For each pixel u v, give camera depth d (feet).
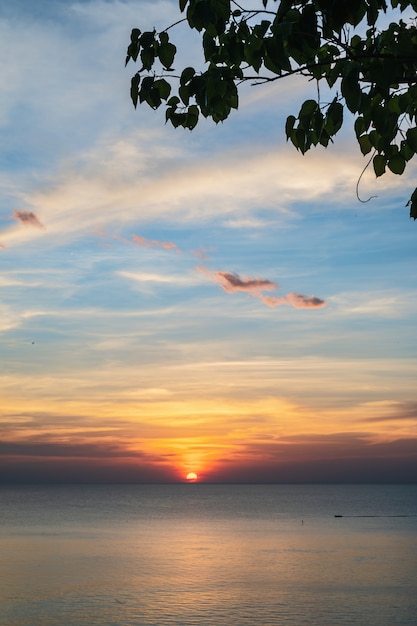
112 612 177.88
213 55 13.14
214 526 515.91
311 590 207.92
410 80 12.00
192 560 288.92
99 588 214.48
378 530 454.81
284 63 11.47
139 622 166.20
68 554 312.09
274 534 428.56
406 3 12.60
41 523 550.36
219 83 12.62
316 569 253.44
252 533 437.99
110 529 479.41
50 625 162.91
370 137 12.78
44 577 236.43
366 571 246.47
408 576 232.94
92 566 267.39
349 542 363.97
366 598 193.98
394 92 12.51
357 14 11.42
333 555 300.61
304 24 11.57
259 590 209.67
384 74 11.45
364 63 12.07
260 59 12.07
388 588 209.46
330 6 11.39
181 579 233.55
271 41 11.46
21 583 223.51
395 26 12.51
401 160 12.84
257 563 275.59
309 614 173.27
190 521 587.68
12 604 188.14
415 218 12.79
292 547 339.57
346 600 191.21
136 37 13.46
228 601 192.13
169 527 503.61
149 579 233.76
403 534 417.69
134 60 13.71
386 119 11.93
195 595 202.18
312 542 366.02
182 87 12.99
